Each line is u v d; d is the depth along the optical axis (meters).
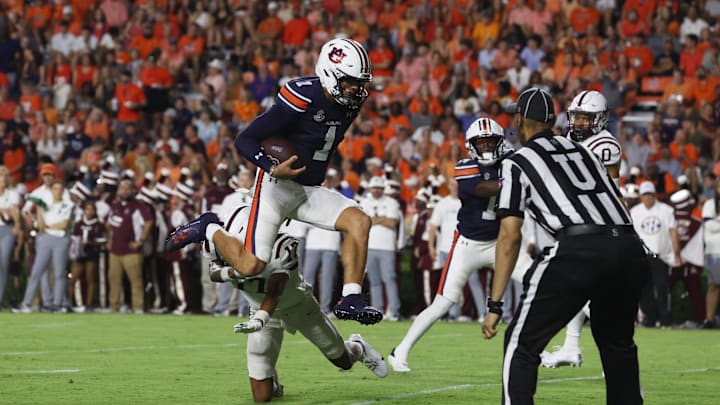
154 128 64.50
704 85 58.22
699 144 53.88
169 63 69.50
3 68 69.75
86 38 71.62
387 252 46.94
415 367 27.67
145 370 26.28
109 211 51.59
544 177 16.38
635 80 60.41
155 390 22.39
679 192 45.69
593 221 16.16
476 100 59.53
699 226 45.38
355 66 19.00
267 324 20.08
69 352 30.88
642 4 62.91
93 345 33.16
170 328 40.38
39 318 45.44
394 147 56.31
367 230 19.73
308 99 19.22
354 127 58.28
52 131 63.50
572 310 16.25
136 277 50.69
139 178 59.38
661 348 34.28
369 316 19.05
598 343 17.02
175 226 51.41
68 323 42.59
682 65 60.34
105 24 72.94
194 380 24.20
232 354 30.47
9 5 75.38
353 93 19.30
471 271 26.58
